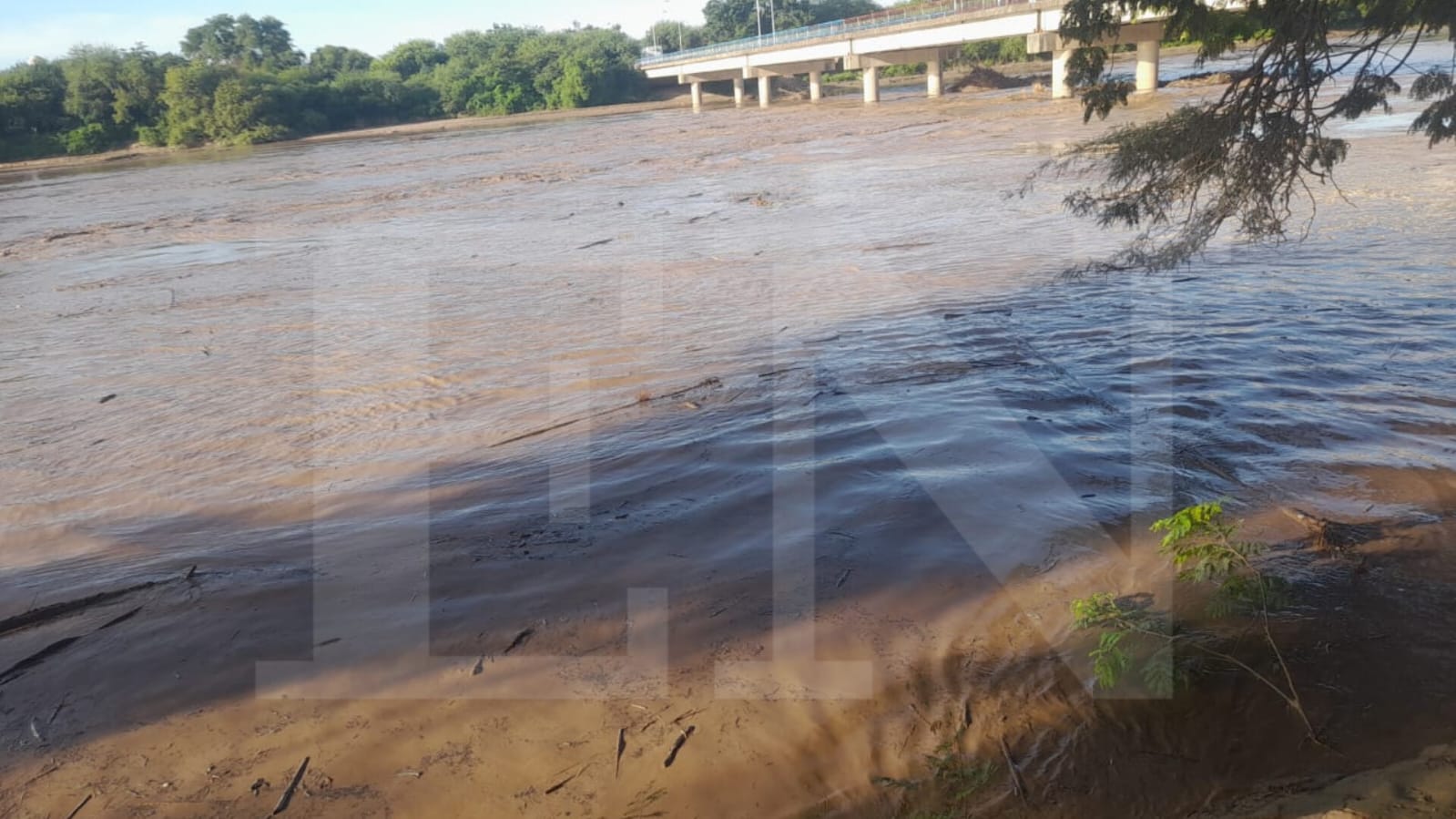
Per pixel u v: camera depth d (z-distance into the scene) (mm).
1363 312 11969
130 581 7672
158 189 49969
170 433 11594
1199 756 5117
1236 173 7801
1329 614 6031
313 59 131500
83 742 5754
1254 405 9352
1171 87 48625
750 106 94188
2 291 23500
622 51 117688
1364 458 8023
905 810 4953
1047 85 72062
